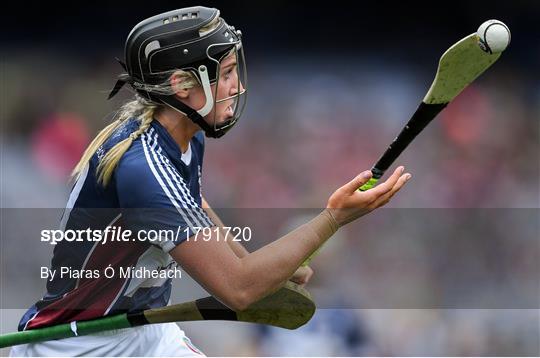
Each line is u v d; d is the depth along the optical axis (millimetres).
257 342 22781
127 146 10031
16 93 35969
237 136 35188
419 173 35188
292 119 36438
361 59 40531
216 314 11062
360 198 10094
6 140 33906
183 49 10102
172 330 11938
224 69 10336
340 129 36438
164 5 39656
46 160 33500
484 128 36969
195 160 10969
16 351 11234
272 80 39000
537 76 39625
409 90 39500
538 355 25906
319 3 40812
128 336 11289
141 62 10219
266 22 40656
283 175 34688
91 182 10227
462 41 9438
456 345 25672
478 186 35469
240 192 34031
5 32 38281
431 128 36312
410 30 41062
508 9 40969
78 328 10812
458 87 9766
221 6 40406
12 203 31719
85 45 38719
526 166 36562
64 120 35125
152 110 10375
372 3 41031
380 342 24641
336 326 23047
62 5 38750
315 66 40062
